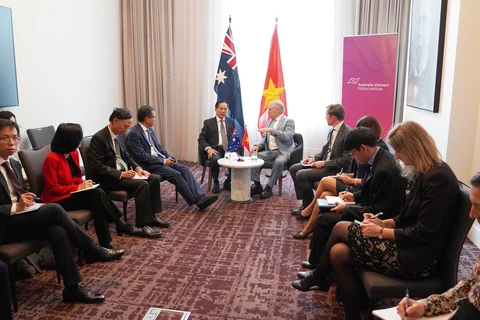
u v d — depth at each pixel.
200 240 3.43
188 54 6.19
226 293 2.59
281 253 3.19
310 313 2.38
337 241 2.22
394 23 5.48
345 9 5.64
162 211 4.14
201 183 5.14
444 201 1.81
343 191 3.06
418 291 1.87
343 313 2.38
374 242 1.96
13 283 2.31
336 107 3.89
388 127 5.13
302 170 3.89
